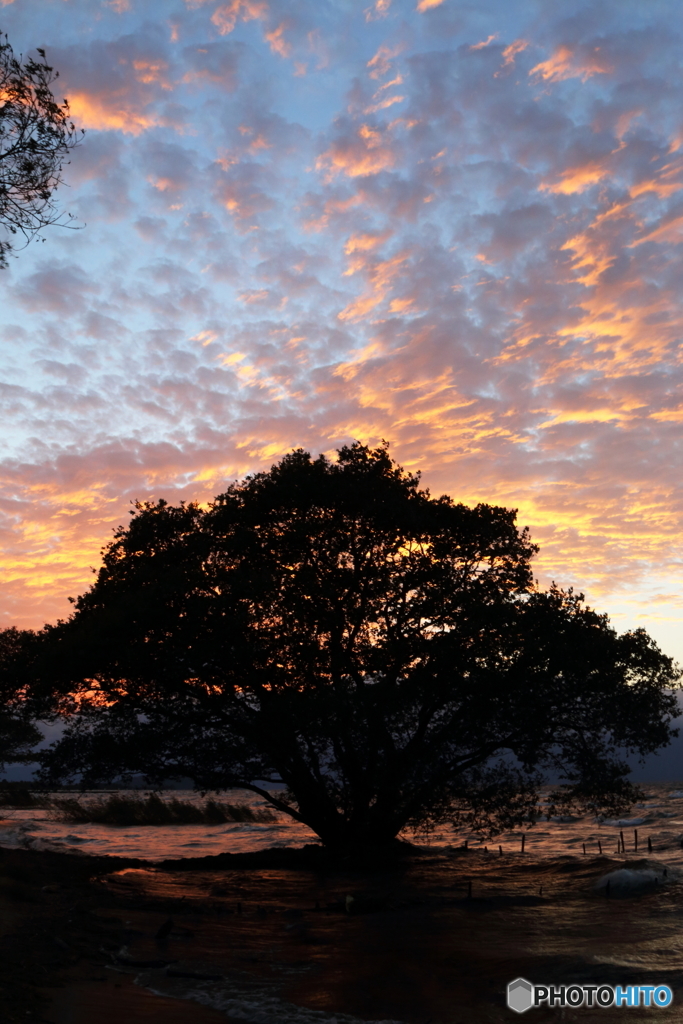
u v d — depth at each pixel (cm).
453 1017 758
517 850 2650
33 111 1005
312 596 2052
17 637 2756
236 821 4572
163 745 2116
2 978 825
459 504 2223
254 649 1983
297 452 2227
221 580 1984
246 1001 812
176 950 1065
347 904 1423
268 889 1714
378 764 2044
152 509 2284
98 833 3647
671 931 1139
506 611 1961
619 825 3762
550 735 2114
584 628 2025
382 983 900
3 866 1584
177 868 2078
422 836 3039
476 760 2098
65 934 1084
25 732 4119
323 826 2172
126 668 1986
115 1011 748
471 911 1395
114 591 2116
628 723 2083
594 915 1313
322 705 1850
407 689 1938
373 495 2092
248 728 2047
